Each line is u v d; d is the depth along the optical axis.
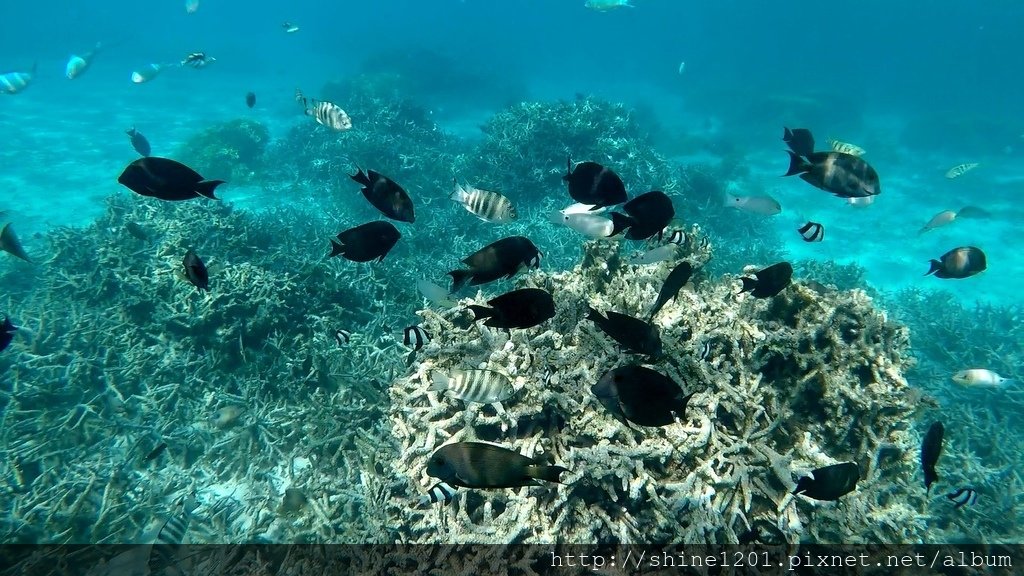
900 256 17.42
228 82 46.81
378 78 35.16
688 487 4.28
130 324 8.52
